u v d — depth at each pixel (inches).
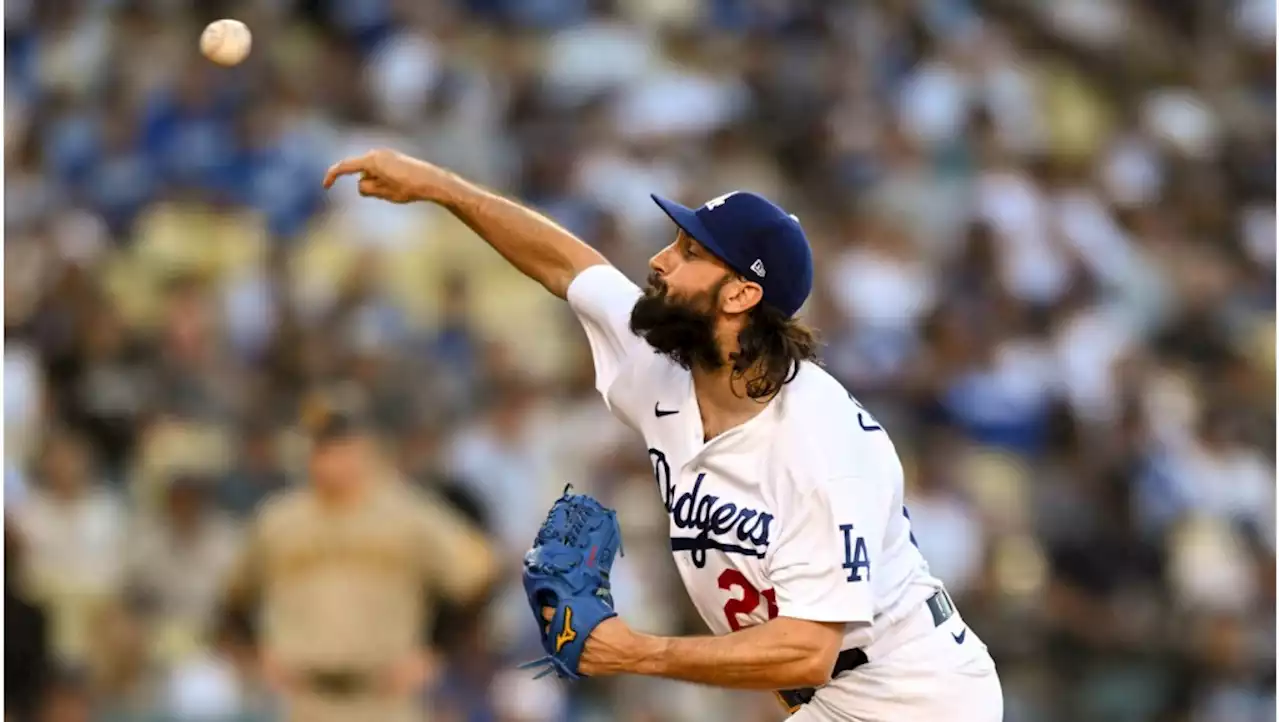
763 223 540.7
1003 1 2064.5
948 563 1325.0
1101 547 1405.0
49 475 1267.2
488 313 1501.0
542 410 1359.5
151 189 1637.6
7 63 1831.9
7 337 1434.5
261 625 976.3
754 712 1210.0
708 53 1873.8
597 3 1893.5
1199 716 1375.5
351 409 960.9
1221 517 1496.1
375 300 1486.2
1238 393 1679.4
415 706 980.6
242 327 1482.5
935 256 1640.0
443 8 1846.7
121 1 1802.4
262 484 1306.6
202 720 1140.5
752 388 539.2
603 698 1207.6
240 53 652.1
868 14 1918.1
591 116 1765.5
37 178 1675.7
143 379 1425.9
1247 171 2039.9
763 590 549.3
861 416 552.4
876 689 566.9
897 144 1790.1
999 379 1502.2
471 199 628.7
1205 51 2154.3
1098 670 1360.7
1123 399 1531.7
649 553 1273.4
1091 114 1990.7
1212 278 1812.3
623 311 598.9
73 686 1118.4
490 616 1172.5
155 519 1294.3
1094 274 1702.8
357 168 625.9
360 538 948.6
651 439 574.9
